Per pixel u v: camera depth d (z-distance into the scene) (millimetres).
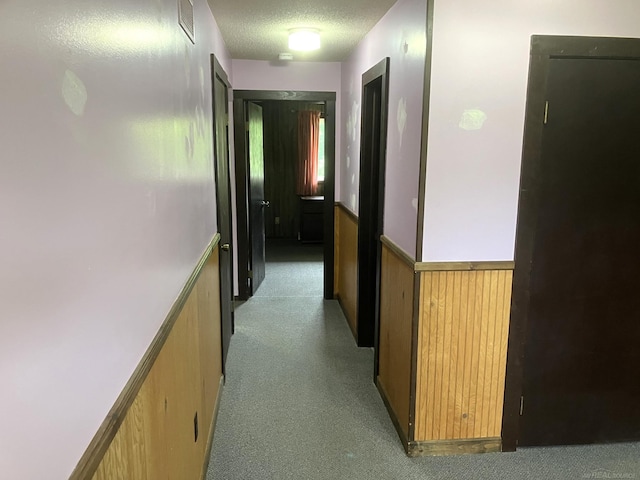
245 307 4785
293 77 4754
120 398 1037
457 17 2127
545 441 2535
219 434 2646
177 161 1735
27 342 657
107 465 936
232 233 4895
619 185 2314
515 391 2461
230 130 4754
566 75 2203
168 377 1529
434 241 2301
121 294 1063
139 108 1229
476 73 2172
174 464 1628
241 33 3518
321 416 2840
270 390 3139
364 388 3178
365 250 3746
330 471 2352
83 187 857
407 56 2455
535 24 2158
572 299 2398
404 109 2521
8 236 613
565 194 2301
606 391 2510
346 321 4402
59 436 749
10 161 620
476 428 2486
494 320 2389
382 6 2785
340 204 4859
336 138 4863
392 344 2799
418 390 2420
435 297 2344
